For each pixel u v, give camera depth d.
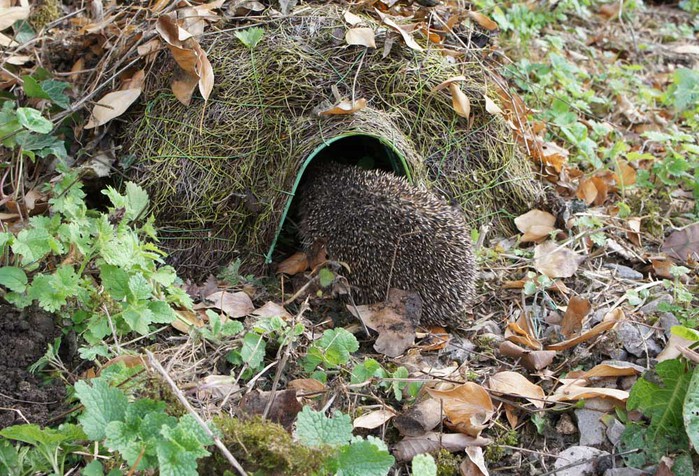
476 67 1.53
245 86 1.43
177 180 1.42
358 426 1.25
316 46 1.46
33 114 1.33
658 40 1.96
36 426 1.16
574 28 1.90
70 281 1.25
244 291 1.39
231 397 1.26
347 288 1.38
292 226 1.48
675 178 1.59
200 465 1.17
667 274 1.45
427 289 1.37
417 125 1.47
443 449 1.25
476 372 1.32
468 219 1.49
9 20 1.46
